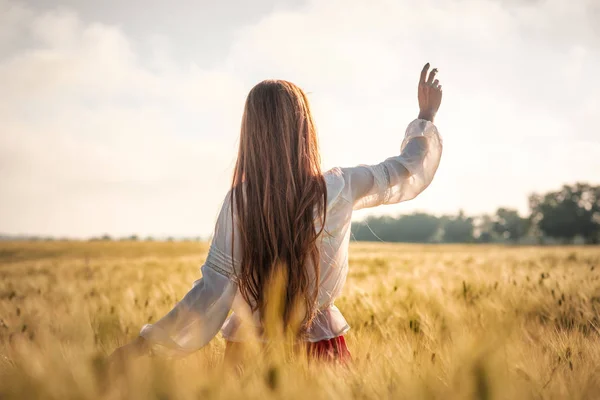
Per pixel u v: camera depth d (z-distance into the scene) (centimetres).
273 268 190
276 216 194
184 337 186
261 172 197
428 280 584
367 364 184
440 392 150
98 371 146
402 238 15862
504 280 514
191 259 1909
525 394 150
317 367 174
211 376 150
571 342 236
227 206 199
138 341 181
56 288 708
